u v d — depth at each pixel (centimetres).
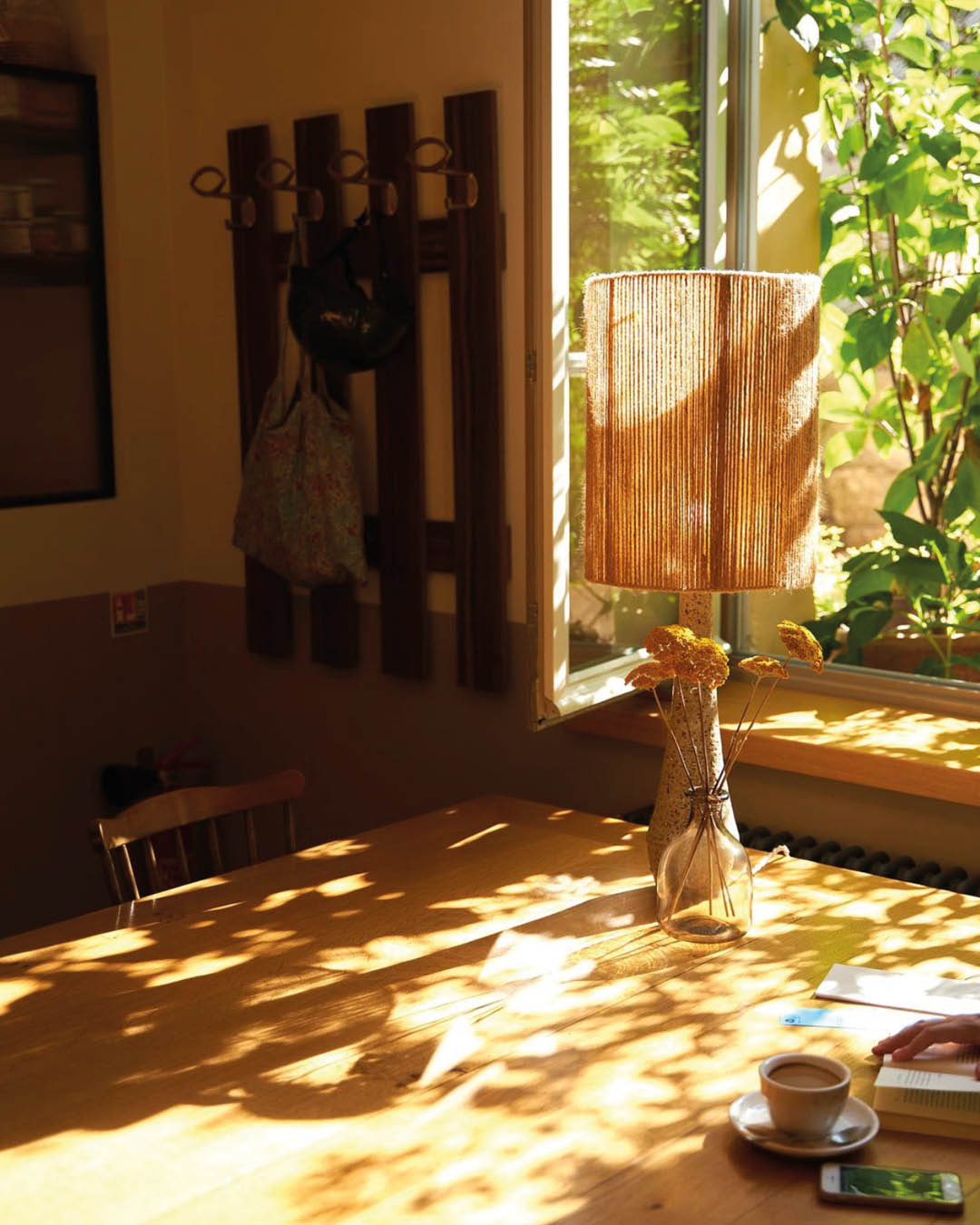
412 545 325
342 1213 139
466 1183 144
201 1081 166
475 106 300
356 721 349
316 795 361
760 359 207
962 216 301
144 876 356
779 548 212
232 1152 150
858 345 315
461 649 321
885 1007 179
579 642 273
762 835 279
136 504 369
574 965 196
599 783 309
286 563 331
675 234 296
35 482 350
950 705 295
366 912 217
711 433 207
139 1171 147
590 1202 140
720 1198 141
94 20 352
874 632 312
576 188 264
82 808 364
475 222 302
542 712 260
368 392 333
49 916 361
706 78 300
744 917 202
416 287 316
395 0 314
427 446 324
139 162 361
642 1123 155
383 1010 183
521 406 304
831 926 209
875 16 305
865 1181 141
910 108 305
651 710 299
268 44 339
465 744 329
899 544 312
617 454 213
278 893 226
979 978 189
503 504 309
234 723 376
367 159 306
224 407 366
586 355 219
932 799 267
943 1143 150
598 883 229
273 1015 183
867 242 312
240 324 350
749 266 314
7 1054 173
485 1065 168
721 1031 175
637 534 213
